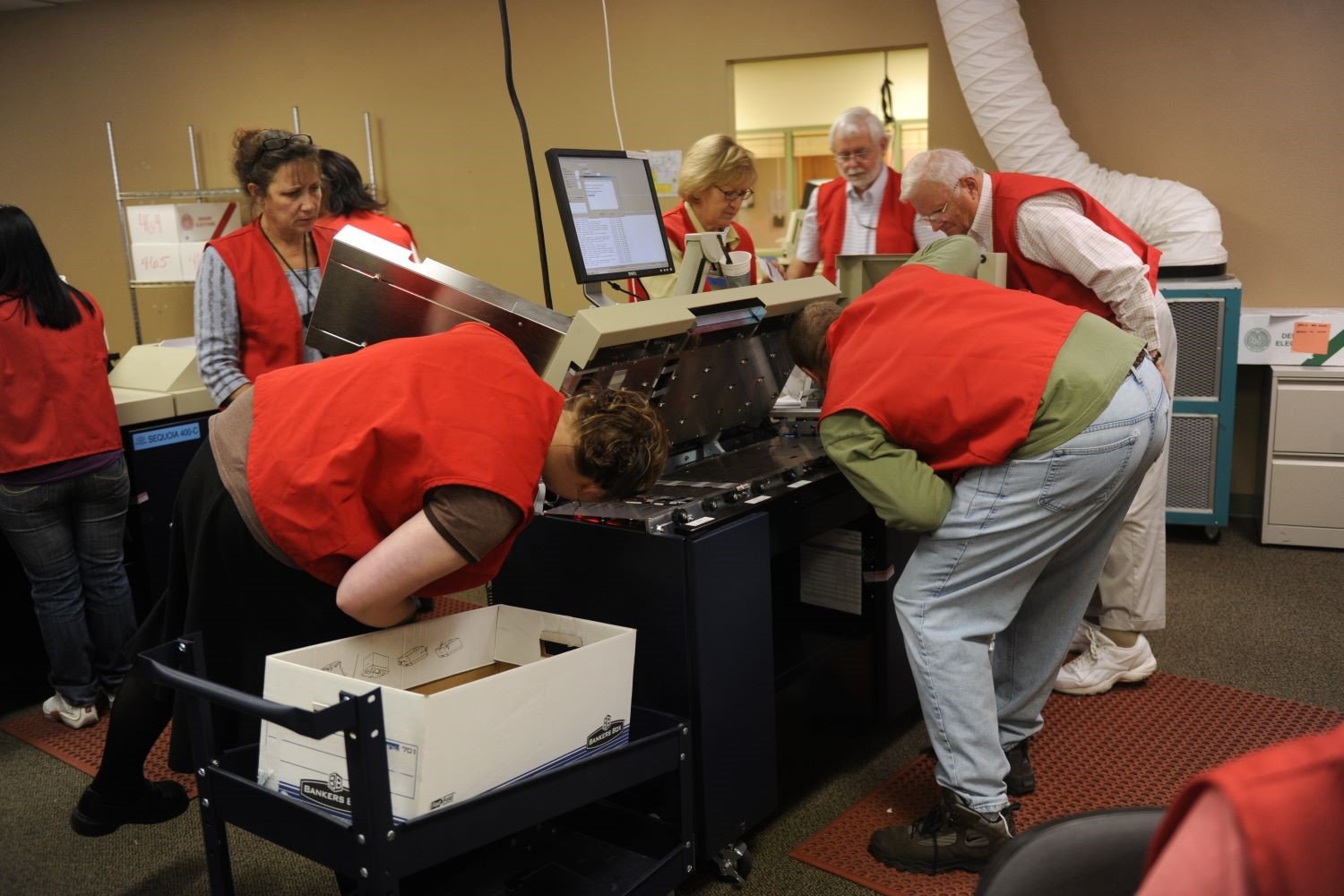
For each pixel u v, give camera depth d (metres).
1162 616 2.83
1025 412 1.86
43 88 5.92
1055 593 2.22
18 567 3.31
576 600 2.09
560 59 4.98
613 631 1.76
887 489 1.94
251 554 1.73
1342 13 3.88
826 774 2.53
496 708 1.52
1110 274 2.48
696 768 1.96
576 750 1.67
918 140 5.43
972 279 2.14
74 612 2.86
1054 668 2.26
